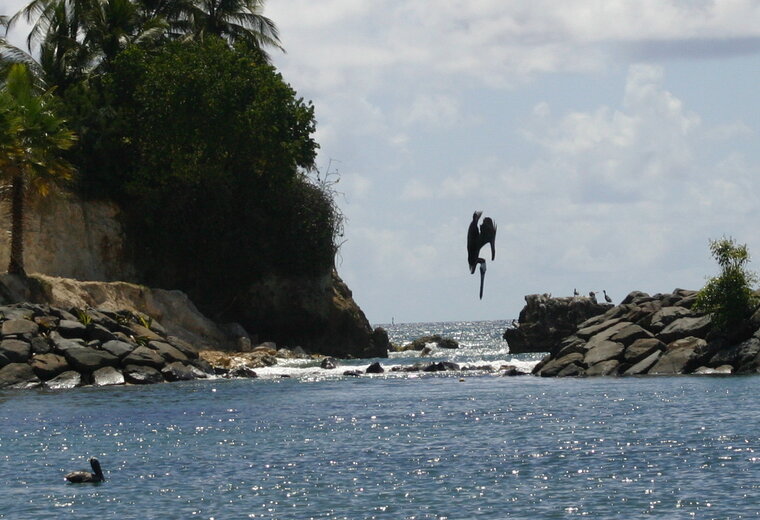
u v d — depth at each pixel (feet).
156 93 322.14
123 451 135.33
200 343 304.09
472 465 121.49
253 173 335.26
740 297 230.07
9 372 219.20
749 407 165.68
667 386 203.00
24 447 139.13
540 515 97.04
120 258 332.80
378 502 103.30
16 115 269.03
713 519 94.43
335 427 155.94
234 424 160.35
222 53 330.54
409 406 181.47
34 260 311.27
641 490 106.52
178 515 99.19
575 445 133.90
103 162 331.36
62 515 99.60
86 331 239.91
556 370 242.37
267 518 97.55
